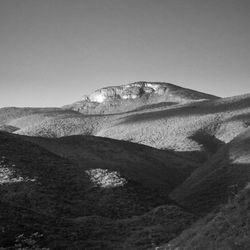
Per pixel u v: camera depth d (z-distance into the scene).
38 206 44.41
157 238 32.28
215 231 20.22
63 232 32.59
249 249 16.27
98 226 37.31
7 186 47.69
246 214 19.58
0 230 29.27
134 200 51.47
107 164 108.06
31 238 29.20
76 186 54.03
